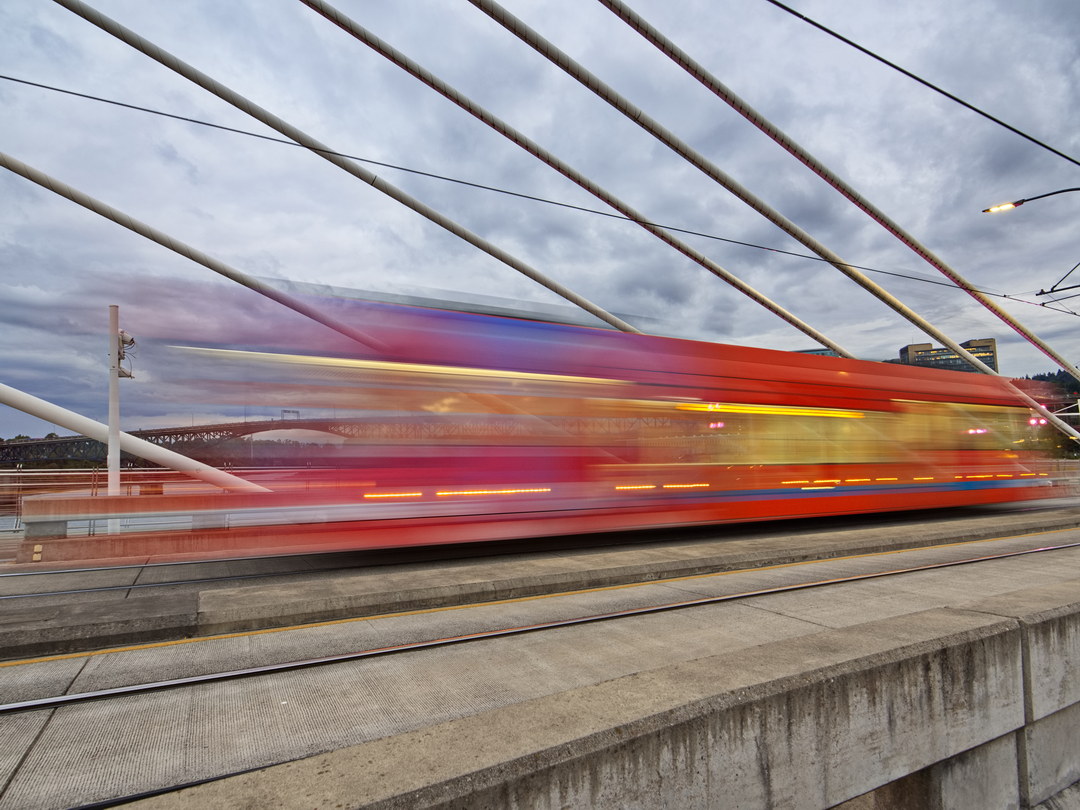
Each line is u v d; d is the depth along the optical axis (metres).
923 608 6.44
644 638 5.45
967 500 14.05
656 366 10.19
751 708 2.93
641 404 9.89
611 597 7.07
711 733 2.80
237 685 4.41
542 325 9.35
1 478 17.36
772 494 11.09
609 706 2.80
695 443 10.36
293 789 2.20
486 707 3.99
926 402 13.77
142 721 3.79
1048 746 4.24
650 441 9.90
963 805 3.77
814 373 12.14
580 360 9.47
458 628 5.80
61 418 14.88
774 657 3.43
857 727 3.28
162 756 3.34
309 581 7.57
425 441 8.26
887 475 12.77
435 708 3.98
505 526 8.55
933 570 8.67
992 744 3.94
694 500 10.19
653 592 7.32
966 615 4.23
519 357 9.00
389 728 3.69
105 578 8.22
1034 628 4.15
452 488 8.30
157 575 8.38
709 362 10.84
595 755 2.49
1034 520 14.12
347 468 7.87
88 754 3.37
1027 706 4.06
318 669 4.73
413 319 8.46
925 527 13.31
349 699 4.14
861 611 6.33
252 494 7.54
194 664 4.83
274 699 4.14
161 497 10.75
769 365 11.59
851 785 3.24
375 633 5.66
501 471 8.62
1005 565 9.06
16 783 3.06
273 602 6.21
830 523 14.27
